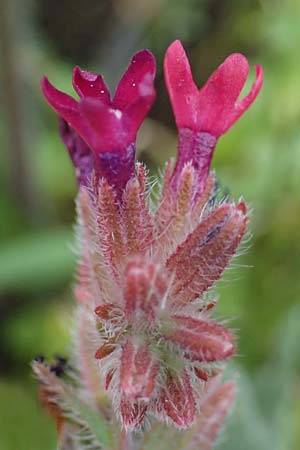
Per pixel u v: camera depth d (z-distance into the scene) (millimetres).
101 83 131
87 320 140
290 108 230
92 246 138
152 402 130
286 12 243
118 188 133
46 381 140
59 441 141
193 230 131
